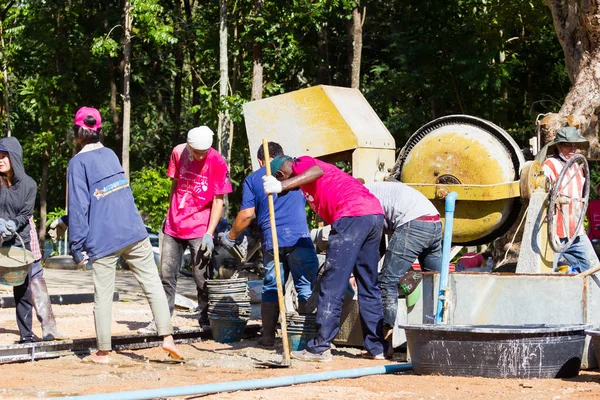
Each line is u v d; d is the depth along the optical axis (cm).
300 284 904
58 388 673
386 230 880
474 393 638
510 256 1146
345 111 1102
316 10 2581
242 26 2741
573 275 791
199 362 815
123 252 813
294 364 802
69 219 802
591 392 638
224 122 2655
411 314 866
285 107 1123
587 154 1429
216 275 1062
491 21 2831
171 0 3550
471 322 816
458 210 1027
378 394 637
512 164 1009
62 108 3412
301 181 802
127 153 2839
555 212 925
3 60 3366
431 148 1035
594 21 1446
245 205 898
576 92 1470
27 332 866
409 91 3047
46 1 3381
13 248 827
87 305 1352
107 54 3250
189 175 959
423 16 2905
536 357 704
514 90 3123
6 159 851
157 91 3731
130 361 827
